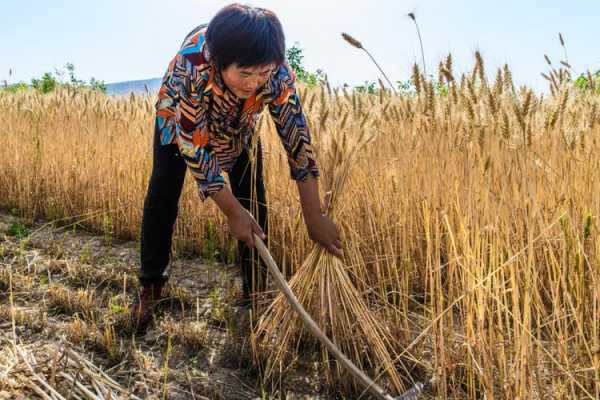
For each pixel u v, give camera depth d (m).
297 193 3.21
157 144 2.51
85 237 4.48
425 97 2.51
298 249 2.83
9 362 2.11
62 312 2.96
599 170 2.33
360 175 3.14
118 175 4.58
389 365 2.17
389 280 2.71
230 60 1.83
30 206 5.10
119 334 2.71
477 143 2.12
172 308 3.07
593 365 1.86
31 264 3.70
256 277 2.85
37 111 5.98
